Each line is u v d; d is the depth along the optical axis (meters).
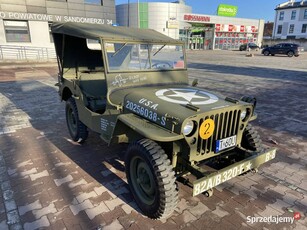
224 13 48.44
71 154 4.26
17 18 17.09
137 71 3.46
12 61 17.25
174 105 2.67
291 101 7.95
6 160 4.05
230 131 2.79
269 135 5.16
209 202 3.02
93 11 19.52
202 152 2.65
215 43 46.25
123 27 4.20
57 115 6.55
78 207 2.92
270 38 57.31
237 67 17.58
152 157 2.48
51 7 18.02
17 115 6.54
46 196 3.12
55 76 13.10
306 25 48.56
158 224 2.66
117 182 3.42
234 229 2.60
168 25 38.91
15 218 2.74
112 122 3.25
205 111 2.50
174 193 2.47
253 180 3.50
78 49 4.88
